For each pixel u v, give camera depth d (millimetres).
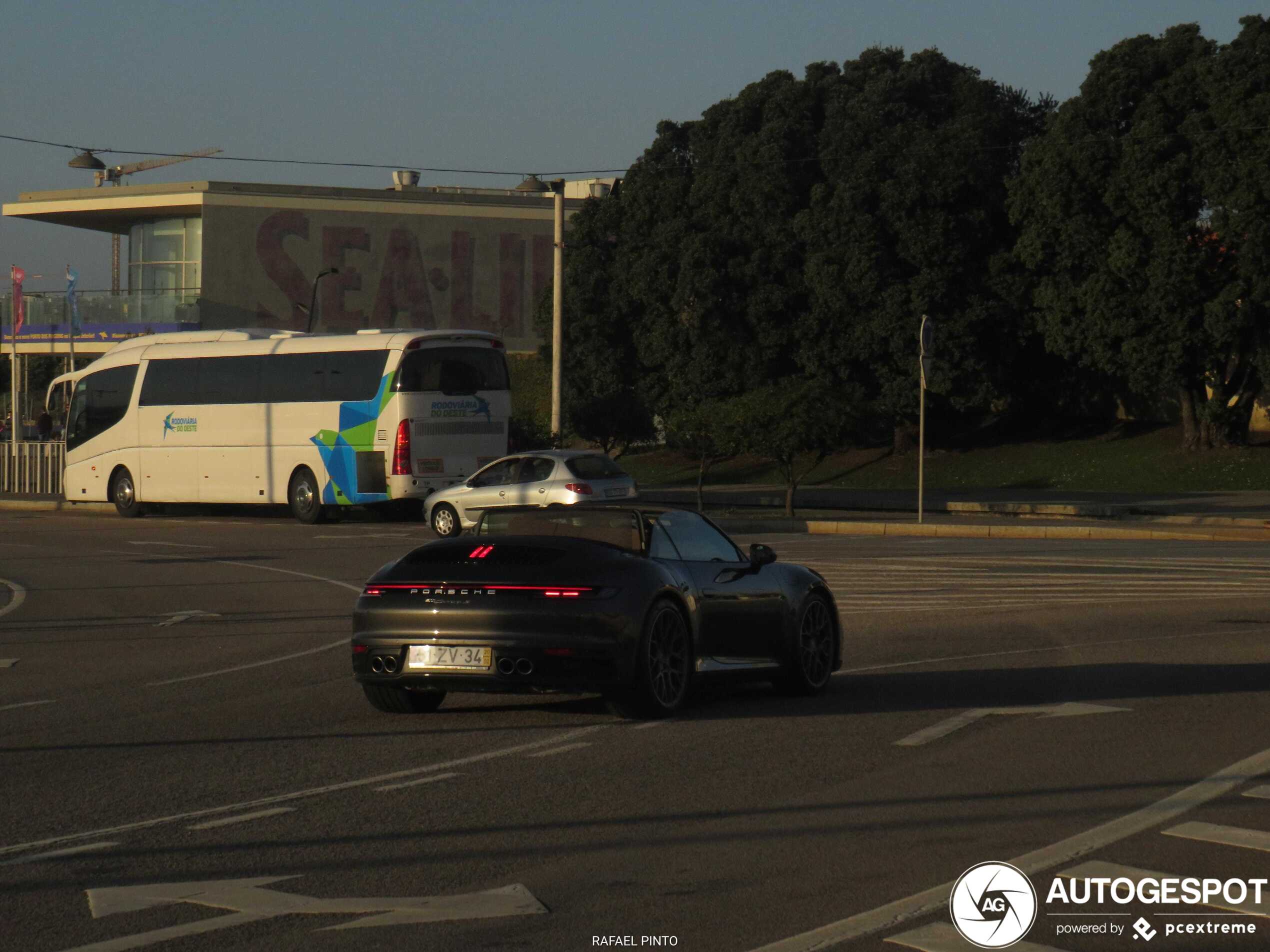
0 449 65625
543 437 58875
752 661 14438
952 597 24328
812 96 68125
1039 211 58938
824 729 12930
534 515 14336
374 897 7852
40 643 20141
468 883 8102
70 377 54062
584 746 12227
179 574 30156
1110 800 10039
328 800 10258
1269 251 53500
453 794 10414
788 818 9578
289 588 27250
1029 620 21188
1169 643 18469
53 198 93750
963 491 59000
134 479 50281
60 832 9375
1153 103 55688
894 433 70312
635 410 68375
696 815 9680
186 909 7672
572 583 12703
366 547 36531
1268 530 38594
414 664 12938
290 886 8070
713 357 67125
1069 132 57875
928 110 66438
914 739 12375
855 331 64188
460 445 44094
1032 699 14422
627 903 7707
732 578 14336
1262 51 54000
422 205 97625
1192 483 56438
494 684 12703
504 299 99688
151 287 95312
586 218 74188
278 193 93938
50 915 7559
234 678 16656
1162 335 56531
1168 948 7051
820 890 7926
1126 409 68875
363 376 44031
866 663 17281
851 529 41188
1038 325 61625
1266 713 13438
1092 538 38781
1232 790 10336
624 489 39156
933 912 7531
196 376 48500
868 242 62875
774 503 54125
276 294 94125
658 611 13211
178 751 12195
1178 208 55438
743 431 45438
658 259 69312
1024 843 8906
